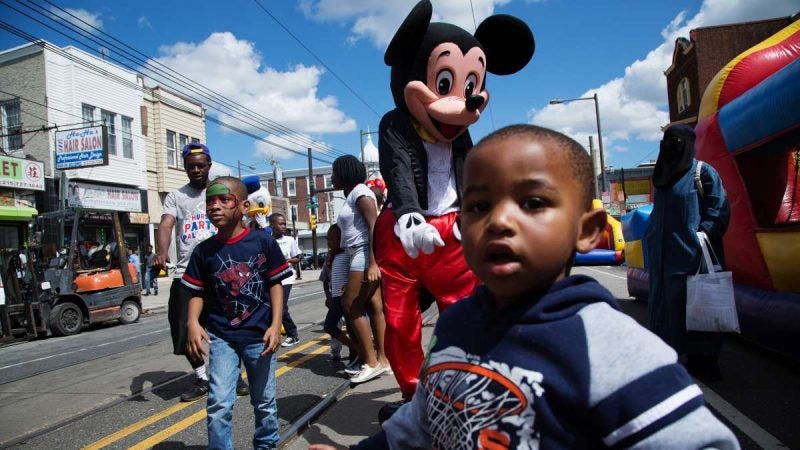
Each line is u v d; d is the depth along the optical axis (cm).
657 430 96
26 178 1684
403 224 275
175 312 439
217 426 273
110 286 1120
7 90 1956
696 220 394
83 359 716
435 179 313
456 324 131
